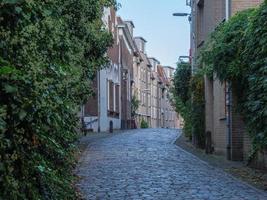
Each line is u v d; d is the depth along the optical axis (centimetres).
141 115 7412
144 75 7769
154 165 1577
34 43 530
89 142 2670
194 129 2403
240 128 1725
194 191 1068
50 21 629
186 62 3178
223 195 1015
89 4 1686
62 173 739
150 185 1153
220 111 1961
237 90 1575
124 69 5766
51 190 591
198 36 2572
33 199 506
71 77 883
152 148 2303
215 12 2038
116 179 1248
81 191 1052
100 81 4328
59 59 711
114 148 2272
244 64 1427
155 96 8744
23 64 477
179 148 2334
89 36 1792
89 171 1405
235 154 1727
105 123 4444
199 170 1447
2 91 415
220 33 1625
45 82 535
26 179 489
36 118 480
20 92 439
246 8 1688
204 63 1923
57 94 611
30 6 462
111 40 2055
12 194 438
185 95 3123
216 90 2034
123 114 5659
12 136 439
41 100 496
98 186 1131
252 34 1284
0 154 417
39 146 554
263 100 1216
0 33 428
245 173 1364
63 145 760
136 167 1518
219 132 1989
